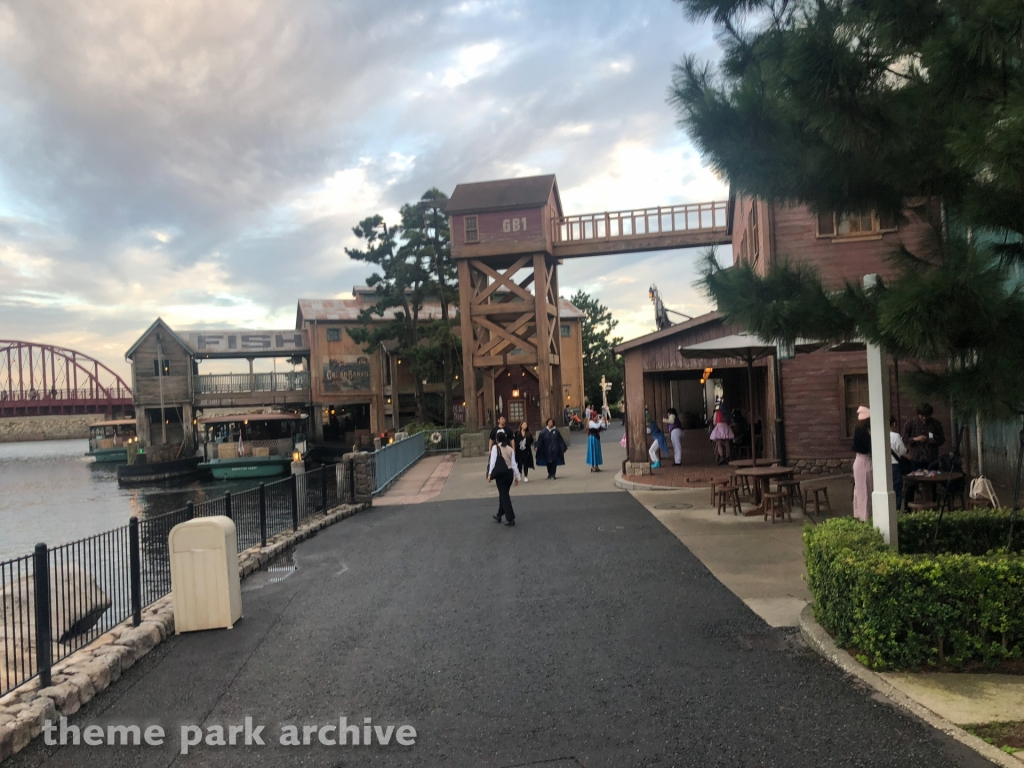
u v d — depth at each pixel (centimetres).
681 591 733
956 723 408
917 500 993
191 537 693
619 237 3048
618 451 2791
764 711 442
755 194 593
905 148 498
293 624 696
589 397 7119
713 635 593
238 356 5312
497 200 3059
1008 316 436
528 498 1542
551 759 398
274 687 534
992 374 450
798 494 1221
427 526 1261
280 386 5266
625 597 723
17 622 680
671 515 1195
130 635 634
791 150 555
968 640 481
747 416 2086
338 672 557
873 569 496
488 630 641
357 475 1599
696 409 2516
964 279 426
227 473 4556
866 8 504
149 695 534
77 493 4322
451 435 3319
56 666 561
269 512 1193
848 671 498
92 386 12700
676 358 1798
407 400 5284
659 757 392
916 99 498
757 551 894
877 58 505
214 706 505
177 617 688
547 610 693
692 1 572
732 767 377
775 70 512
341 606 754
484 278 3384
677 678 504
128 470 4672
